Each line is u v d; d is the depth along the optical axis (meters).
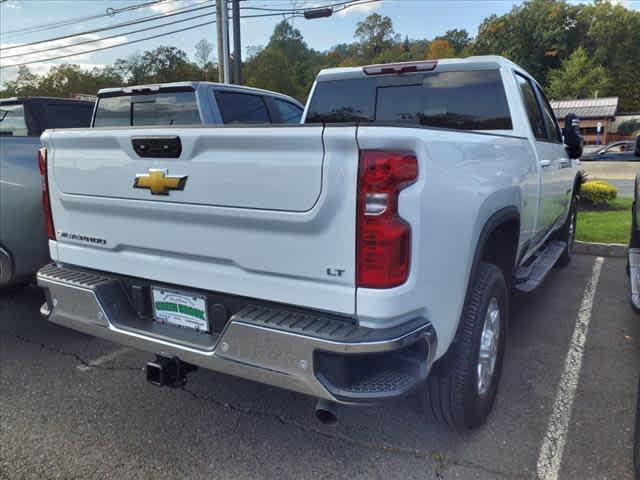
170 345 2.48
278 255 2.21
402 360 2.22
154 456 2.75
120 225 2.71
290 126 2.06
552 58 84.56
